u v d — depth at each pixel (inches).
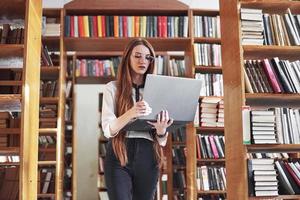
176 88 80.1
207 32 169.6
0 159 117.6
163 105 79.3
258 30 97.0
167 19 169.5
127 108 80.2
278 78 96.1
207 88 162.9
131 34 167.3
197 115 159.3
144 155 78.9
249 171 87.7
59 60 165.8
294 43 98.9
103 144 246.5
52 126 164.7
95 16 168.4
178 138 195.0
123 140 78.2
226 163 100.1
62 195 174.2
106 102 82.0
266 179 88.0
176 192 189.6
